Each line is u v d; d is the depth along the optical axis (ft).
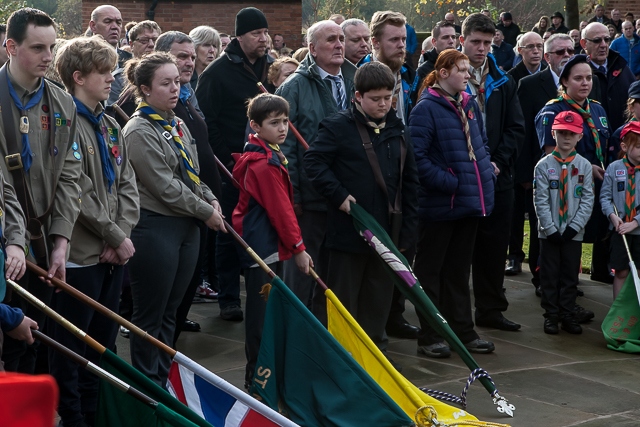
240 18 24.62
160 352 17.35
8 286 13.05
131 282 16.88
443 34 28.19
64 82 15.53
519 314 26.27
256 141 18.19
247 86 24.75
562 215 24.40
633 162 25.03
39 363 17.71
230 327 23.57
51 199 14.38
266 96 18.20
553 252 24.52
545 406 18.30
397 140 19.48
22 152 14.07
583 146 26.76
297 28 64.18
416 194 19.83
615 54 30.66
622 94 30.60
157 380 16.99
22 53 14.05
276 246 17.94
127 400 12.71
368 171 19.08
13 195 13.70
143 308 16.78
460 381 19.80
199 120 20.62
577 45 51.39
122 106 20.86
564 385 19.83
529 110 28.55
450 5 147.43
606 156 27.53
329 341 15.96
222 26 63.36
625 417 17.72
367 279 19.71
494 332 24.27
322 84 21.27
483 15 23.95
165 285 16.78
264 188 17.80
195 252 17.60
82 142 15.19
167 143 17.07
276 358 16.15
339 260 19.33
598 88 29.91
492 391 17.94
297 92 21.15
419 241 21.68
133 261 16.67
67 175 14.56
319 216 20.94
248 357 18.19
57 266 14.14
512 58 53.98
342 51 21.42
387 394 15.70
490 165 22.04
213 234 26.53
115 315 13.67
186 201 16.87
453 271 21.95
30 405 5.36
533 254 28.50
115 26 25.48
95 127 15.57
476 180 21.40
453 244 21.88
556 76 28.40
